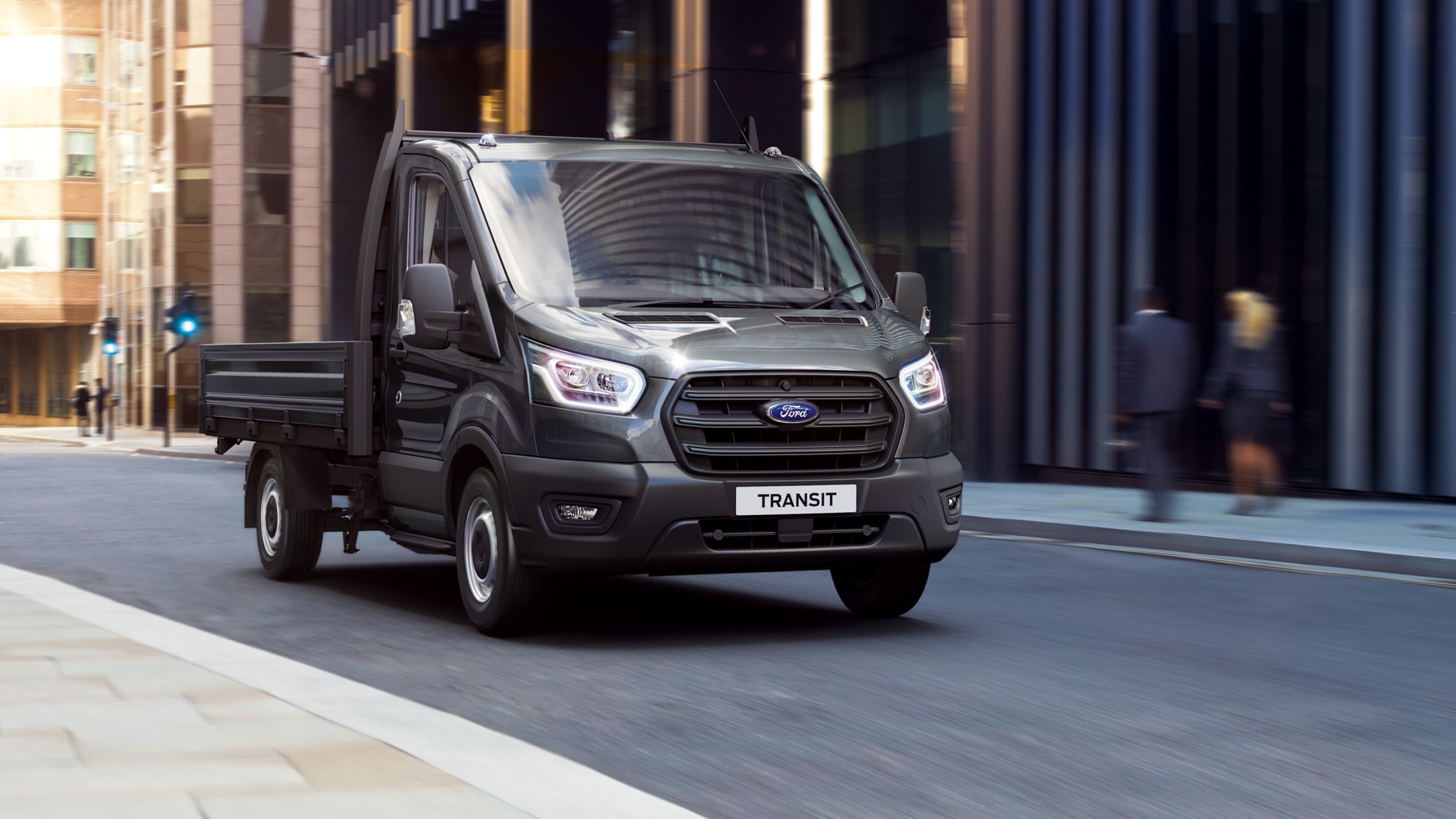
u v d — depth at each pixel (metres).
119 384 60.47
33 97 70.19
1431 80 15.27
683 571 7.57
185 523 16.03
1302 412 16.33
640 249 8.39
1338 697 6.48
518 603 7.87
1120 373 14.24
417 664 7.28
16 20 69.94
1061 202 19.22
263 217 51.09
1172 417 14.09
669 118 24.75
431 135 9.32
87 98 69.19
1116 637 8.09
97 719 5.45
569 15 27.38
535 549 7.65
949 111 20.84
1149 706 6.24
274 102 51.09
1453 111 15.13
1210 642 7.93
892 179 22.00
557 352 7.68
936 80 21.12
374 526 9.97
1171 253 17.80
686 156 9.06
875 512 7.77
